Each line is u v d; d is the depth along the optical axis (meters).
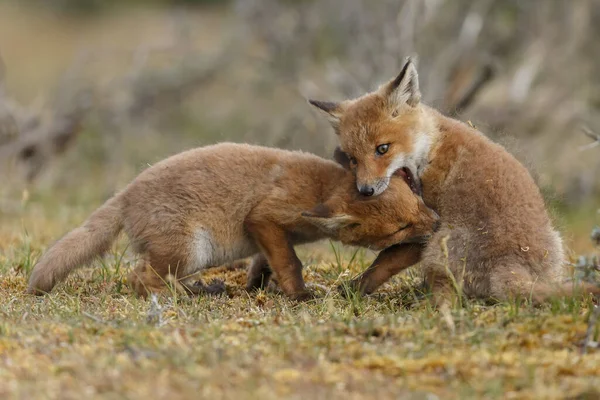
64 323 9.29
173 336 8.66
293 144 24.38
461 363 7.96
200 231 11.76
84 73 27.00
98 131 25.59
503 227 10.67
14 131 23.73
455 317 9.29
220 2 44.19
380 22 25.08
